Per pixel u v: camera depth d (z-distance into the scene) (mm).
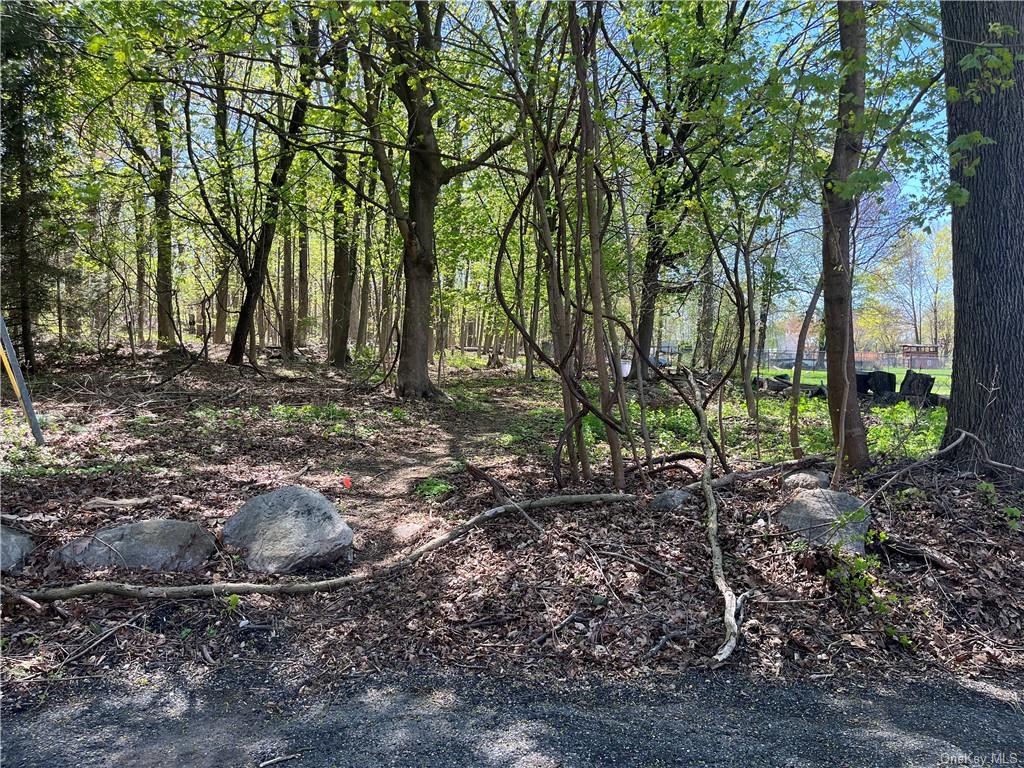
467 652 3346
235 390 12203
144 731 2686
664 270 13172
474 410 12336
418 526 5172
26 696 2871
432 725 2742
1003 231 5031
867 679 3129
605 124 5484
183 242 16859
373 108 10086
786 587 3896
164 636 3389
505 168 5746
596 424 9453
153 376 13219
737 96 5148
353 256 18984
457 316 31641
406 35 6445
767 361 28453
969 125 5082
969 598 3740
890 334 41781
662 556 4262
